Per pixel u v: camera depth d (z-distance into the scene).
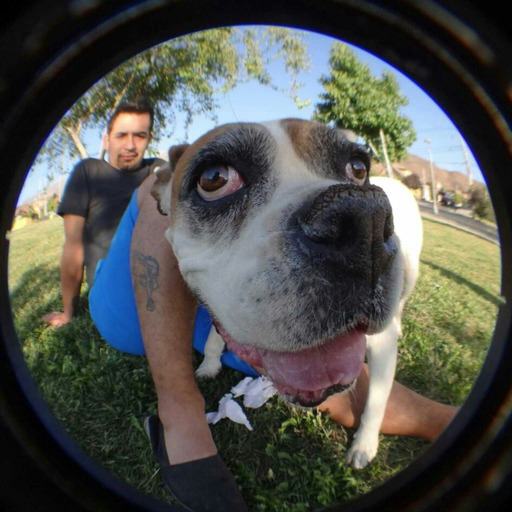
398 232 0.83
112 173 1.27
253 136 0.60
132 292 0.87
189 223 0.62
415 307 1.24
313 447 0.77
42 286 1.46
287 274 0.46
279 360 0.53
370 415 0.72
